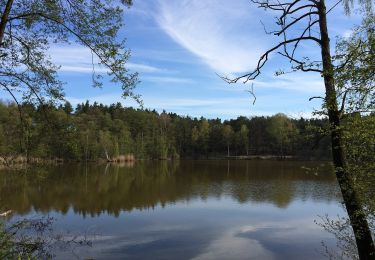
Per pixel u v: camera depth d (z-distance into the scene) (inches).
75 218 793.6
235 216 826.2
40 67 367.9
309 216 820.6
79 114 3585.1
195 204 986.1
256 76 312.2
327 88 276.2
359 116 250.8
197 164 2866.6
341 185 274.7
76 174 1834.4
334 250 550.9
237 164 2790.4
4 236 362.6
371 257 268.4
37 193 1123.3
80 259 509.7
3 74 358.6
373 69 229.3
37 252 498.9
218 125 4397.1
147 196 1129.4
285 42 299.3
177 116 5012.3
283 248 574.6
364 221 269.0
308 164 2613.2
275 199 1068.5
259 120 4023.1
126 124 3932.1
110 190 1258.6
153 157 3811.5
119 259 519.2
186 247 583.8
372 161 252.4
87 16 322.0
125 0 328.2
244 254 550.0
